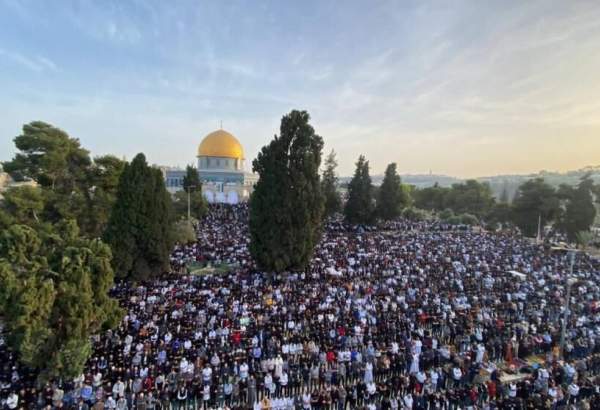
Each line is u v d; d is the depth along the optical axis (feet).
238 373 55.72
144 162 96.84
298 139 108.47
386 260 124.16
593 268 127.85
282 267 104.01
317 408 50.21
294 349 62.03
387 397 53.01
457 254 142.20
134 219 92.99
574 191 201.77
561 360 63.26
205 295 82.58
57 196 107.96
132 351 59.47
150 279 99.50
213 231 175.73
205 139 350.84
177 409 51.11
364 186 224.12
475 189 289.94
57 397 48.21
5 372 52.31
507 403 50.39
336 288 91.71
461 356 62.49
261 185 107.96
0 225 89.61
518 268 122.21
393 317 73.87
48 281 49.19
